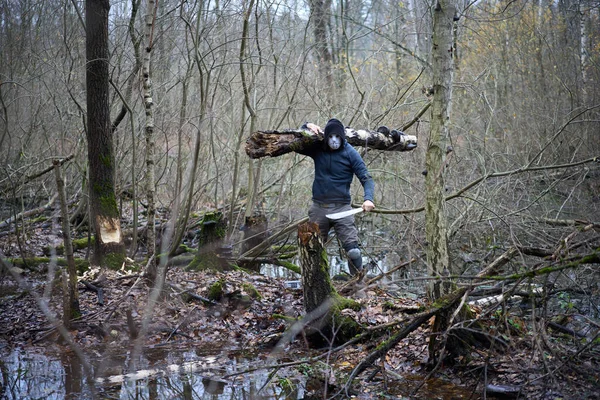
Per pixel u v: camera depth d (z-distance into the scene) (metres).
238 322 6.40
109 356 5.59
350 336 5.54
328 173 6.85
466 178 10.23
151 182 7.07
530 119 13.73
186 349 5.84
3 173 9.85
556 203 10.59
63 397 4.71
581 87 14.50
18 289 7.35
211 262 8.32
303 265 5.67
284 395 4.71
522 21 15.09
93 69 7.88
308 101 11.25
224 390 4.85
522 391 4.31
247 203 9.33
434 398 4.45
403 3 12.59
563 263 4.36
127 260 8.02
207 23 8.88
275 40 10.41
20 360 5.54
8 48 10.72
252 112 8.73
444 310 4.78
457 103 13.73
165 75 9.62
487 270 5.18
